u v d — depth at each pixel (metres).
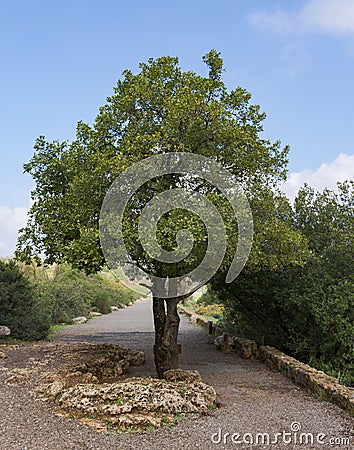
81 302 26.83
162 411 6.62
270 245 9.55
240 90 9.82
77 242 8.38
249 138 9.02
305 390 9.01
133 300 48.88
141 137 8.40
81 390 6.92
